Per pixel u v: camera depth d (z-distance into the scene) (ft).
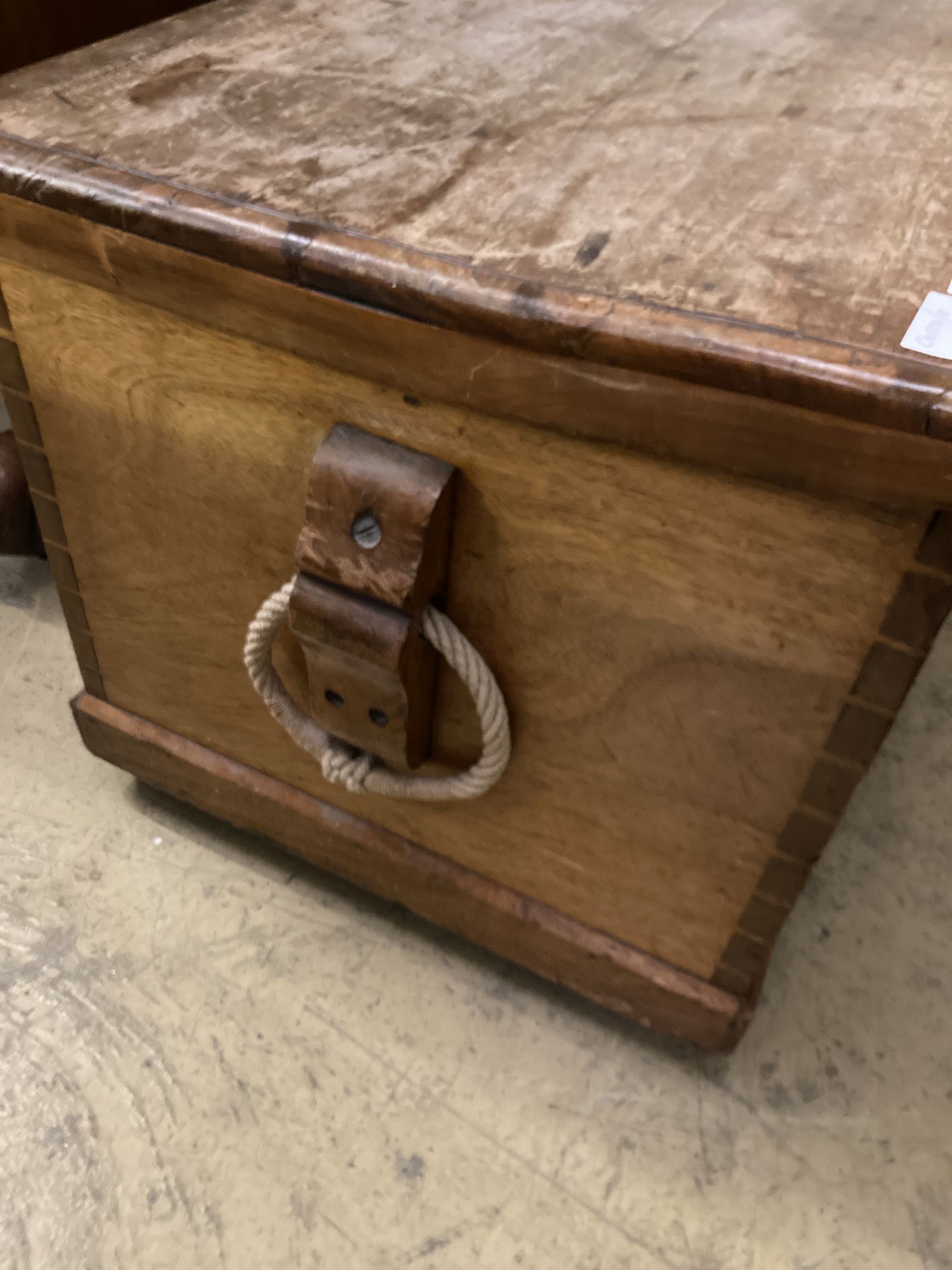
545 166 2.26
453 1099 2.93
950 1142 2.93
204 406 2.35
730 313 1.78
